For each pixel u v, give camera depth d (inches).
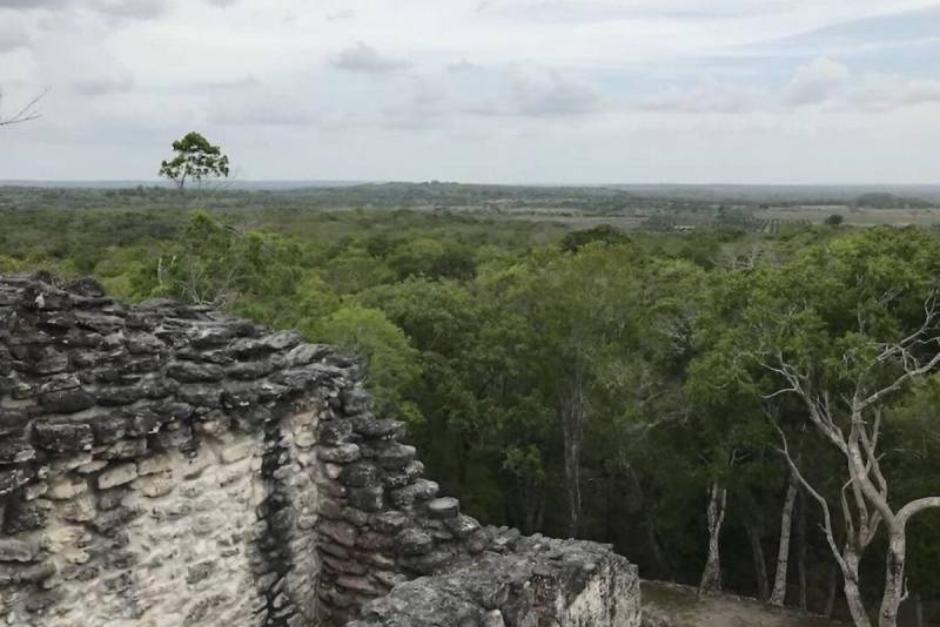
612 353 791.7
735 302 629.9
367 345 774.5
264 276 952.3
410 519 272.2
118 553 212.1
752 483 753.6
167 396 226.7
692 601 738.2
